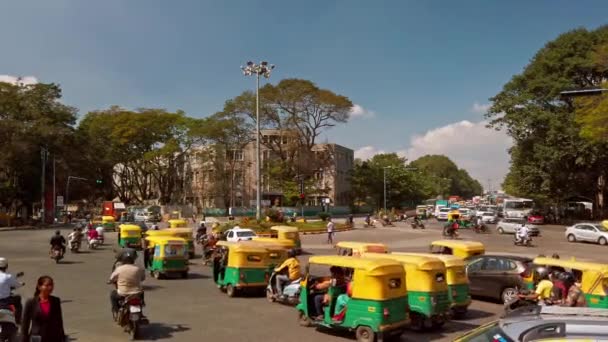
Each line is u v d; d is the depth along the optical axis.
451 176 186.12
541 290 13.47
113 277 11.64
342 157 105.56
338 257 12.04
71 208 99.56
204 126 79.50
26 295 16.11
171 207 82.25
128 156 88.50
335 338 11.41
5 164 60.50
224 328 12.21
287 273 15.67
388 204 97.50
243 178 87.44
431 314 12.23
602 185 59.66
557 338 4.56
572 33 56.41
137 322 11.09
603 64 46.19
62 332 7.65
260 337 11.38
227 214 79.69
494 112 59.41
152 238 21.06
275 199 76.94
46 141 64.50
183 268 20.67
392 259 11.66
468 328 12.86
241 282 16.38
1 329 8.73
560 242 40.31
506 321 5.11
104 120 87.06
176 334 11.56
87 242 36.22
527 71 58.47
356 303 11.09
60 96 68.69
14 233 49.59
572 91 17.48
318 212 80.19
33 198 68.06
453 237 43.41
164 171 91.19
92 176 81.56
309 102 72.69
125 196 96.94
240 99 75.44
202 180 86.50
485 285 16.53
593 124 41.31
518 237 37.31
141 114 87.12
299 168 75.31
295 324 12.73
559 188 58.78
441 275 12.70
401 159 101.81
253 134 79.31
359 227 57.38
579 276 13.14
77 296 16.16
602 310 5.27
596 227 39.75
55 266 24.02
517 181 65.88
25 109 64.19
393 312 10.95
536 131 56.91
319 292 12.36
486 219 66.56
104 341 10.81
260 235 36.56
